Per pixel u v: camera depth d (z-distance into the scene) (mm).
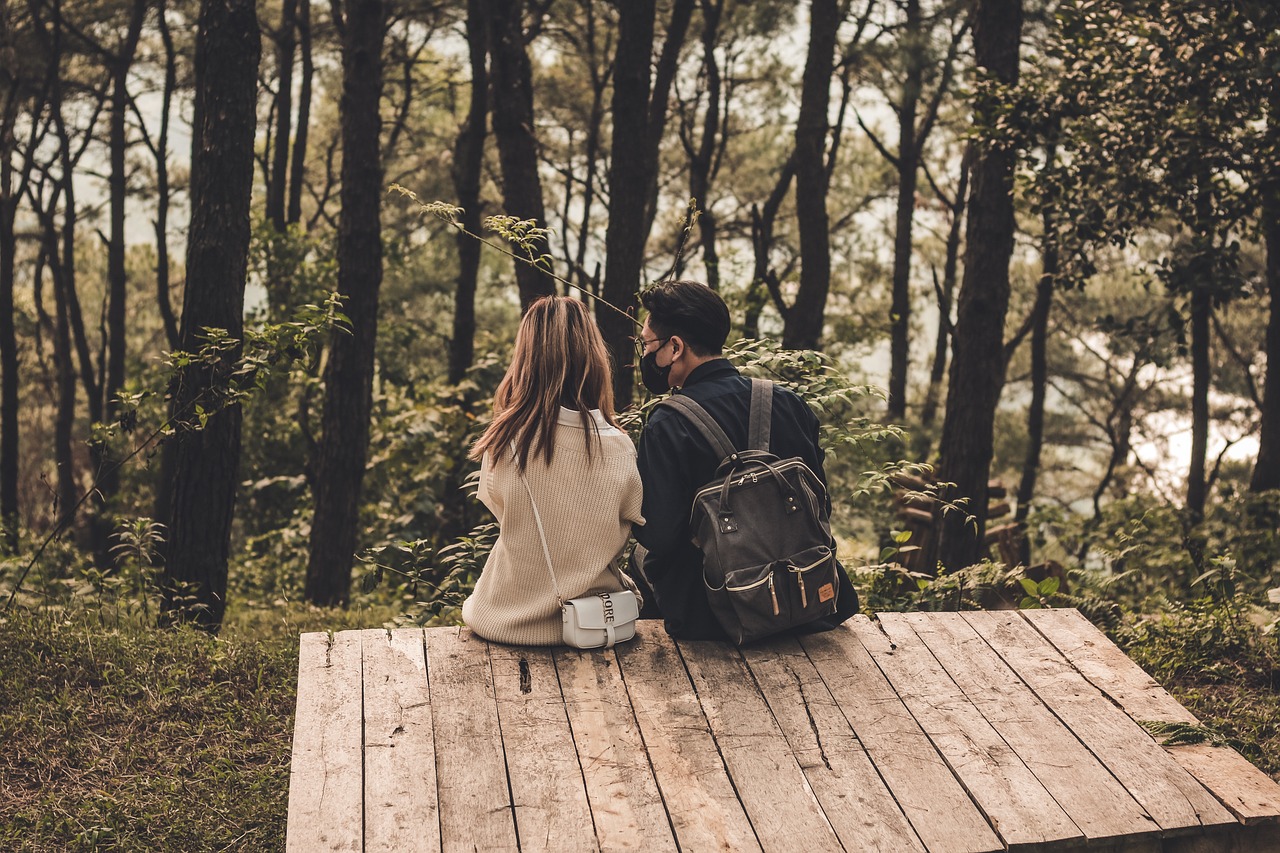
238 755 4355
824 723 2984
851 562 6418
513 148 8883
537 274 8656
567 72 20844
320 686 3092
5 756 4305
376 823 2547
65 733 4461
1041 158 8820
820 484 3258
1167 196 8492
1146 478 23359
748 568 3127
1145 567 8172
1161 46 7539
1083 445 25875
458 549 5461
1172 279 9297
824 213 12461
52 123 19609
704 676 3184
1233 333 21750
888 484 5383
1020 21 9336
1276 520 8648
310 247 16422
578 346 3213
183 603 6598
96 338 27953
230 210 6762
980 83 8750
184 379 6398
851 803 2672
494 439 3217
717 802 2656
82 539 17469
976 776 2775
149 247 26594
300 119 19688
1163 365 11195
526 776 2729
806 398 5117
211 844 3725
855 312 22016
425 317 21344
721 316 3379
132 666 5035
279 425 16141
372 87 9688
